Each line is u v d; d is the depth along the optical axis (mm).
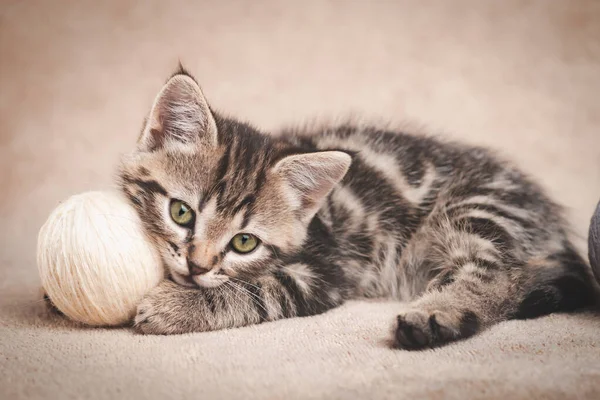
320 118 749
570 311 556
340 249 584
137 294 516
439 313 503
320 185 556
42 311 546
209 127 544
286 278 554
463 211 595
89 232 504
